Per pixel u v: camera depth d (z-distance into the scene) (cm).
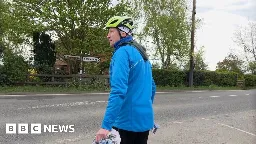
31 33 2125
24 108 1078
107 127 278
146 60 314
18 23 2123
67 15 2038
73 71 2392
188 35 2961
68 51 2306
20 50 2167
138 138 308
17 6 2183
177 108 1270
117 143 308
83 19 2105
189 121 984
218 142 726
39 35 2108
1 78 1822
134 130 299
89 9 2103
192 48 2914
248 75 3797
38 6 2175
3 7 2561
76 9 2102
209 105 1434
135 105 298
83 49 2162
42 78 2008
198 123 956
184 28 2952
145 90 304
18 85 1897
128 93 299
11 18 2183
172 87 2705
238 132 847
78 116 972
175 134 788
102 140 307
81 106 1188
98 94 1755
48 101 1299
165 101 1516
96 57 2177
